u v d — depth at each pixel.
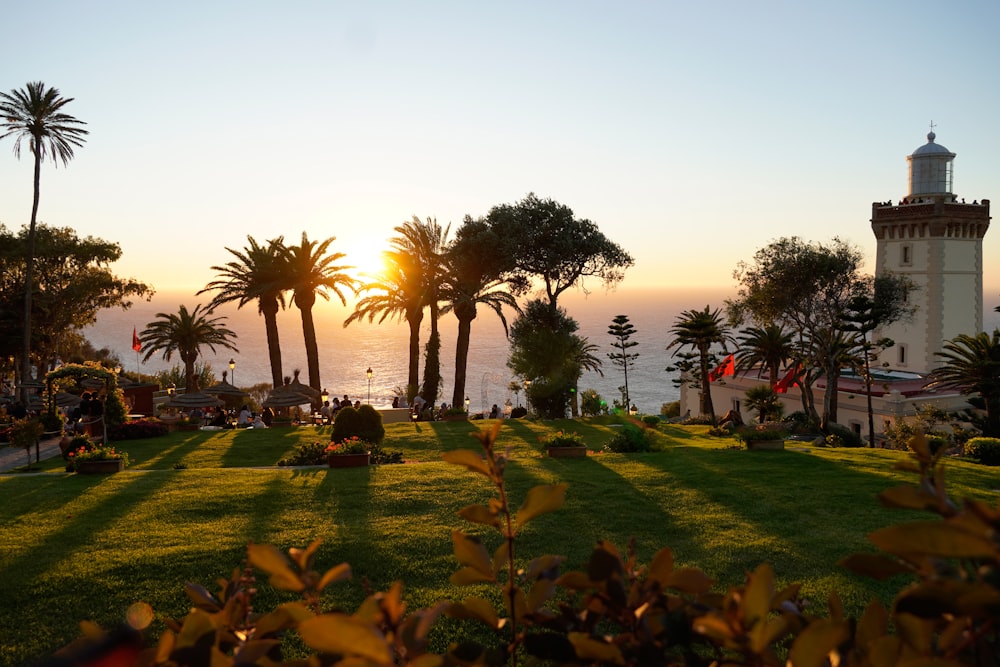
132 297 59.72
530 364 36.50
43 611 8.51
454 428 28.44
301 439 26.27
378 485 15.24
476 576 1.86
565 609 1.91
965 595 1.15
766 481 15.51
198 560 10.13
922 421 42.81
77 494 14.70
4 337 52.84
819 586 8.99
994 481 15.65
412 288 45.62
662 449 21.52
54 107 43.03
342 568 1.56
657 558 1.83
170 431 31.61
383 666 1.18
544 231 48.66
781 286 49.09
